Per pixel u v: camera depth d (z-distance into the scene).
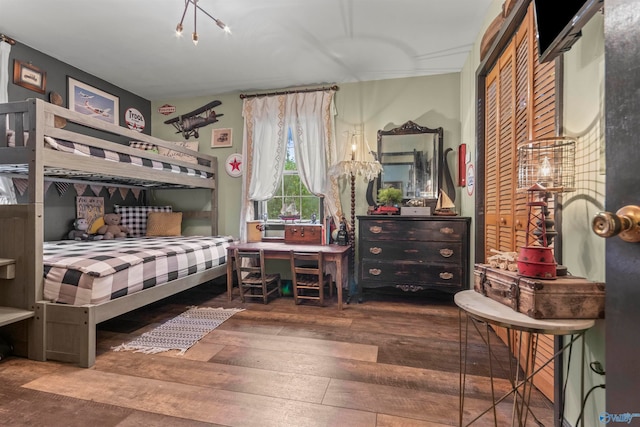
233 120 4.08
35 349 1.96
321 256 3.05
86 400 1.56
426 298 3.36
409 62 3.25
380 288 3.52
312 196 3.91
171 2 2.33
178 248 2.83
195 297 3.40
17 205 2.00
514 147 2.00
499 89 2.29
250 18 2.53
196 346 2.18
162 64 3.29
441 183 3.45
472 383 1.72
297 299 3.15
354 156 3.24
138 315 2.81
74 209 3.42
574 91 1.32
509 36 2.05
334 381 1.74
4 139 2.05
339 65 3.31
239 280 3.22
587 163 1.23
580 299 1.04
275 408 1.50
